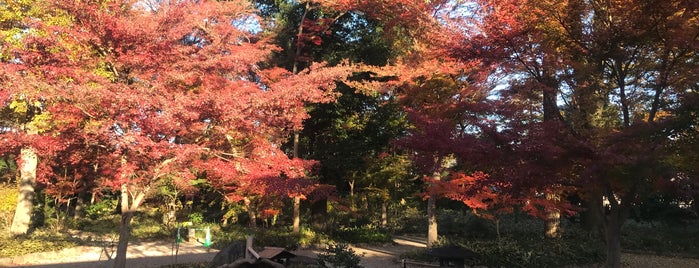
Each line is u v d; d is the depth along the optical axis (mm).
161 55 9148
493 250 15250
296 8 21734
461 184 14320
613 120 9062
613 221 8906
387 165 23922
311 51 22016
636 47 8070
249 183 14086
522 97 8836
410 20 13367
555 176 7488
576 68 8594
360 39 22156
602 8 8469
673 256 18703
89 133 8875
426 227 31594
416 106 15164
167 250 17047
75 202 36125
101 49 9641
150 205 26312
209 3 12664
